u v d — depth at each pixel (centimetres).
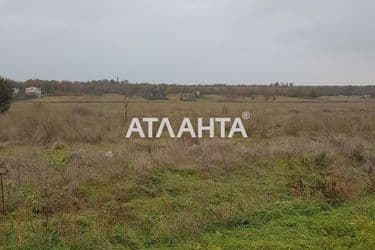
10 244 544
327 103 3831
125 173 857
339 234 601
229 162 984
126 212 666
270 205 708
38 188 752
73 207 695
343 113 2122
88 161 959
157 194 781
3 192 715
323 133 1491
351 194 766
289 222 638
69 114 1831
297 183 818
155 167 909
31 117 1644
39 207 678
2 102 1978
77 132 1405
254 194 786
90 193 760
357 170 961
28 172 859
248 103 3569
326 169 965
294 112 2339
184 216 653
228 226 635
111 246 554
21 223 603
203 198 743
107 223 617
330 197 755
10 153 1159
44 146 1279
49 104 2611
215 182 862
